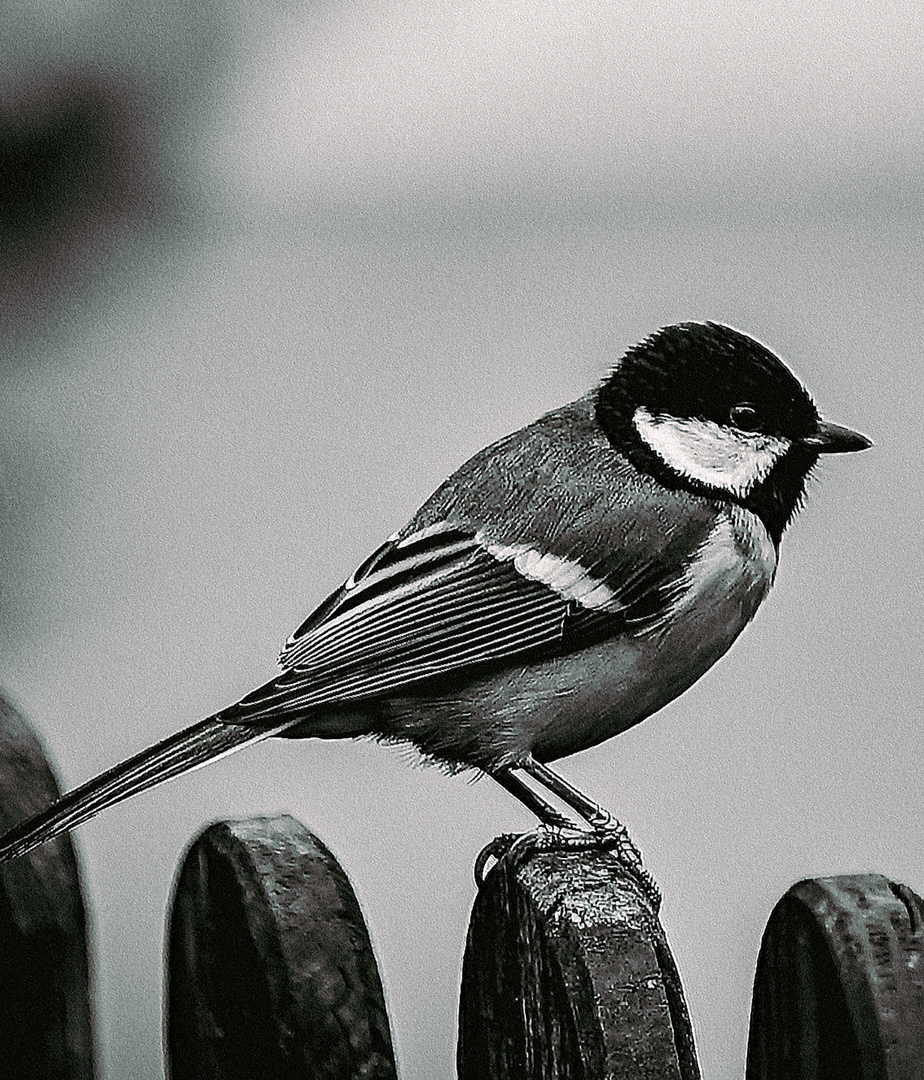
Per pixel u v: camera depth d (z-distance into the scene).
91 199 11.76
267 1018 4.04
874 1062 3.69
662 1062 3.67
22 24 10.62
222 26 12.47
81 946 4.50
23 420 11.88
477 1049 4.04
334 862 4.13
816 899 3.82
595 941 3.74
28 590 11.55
